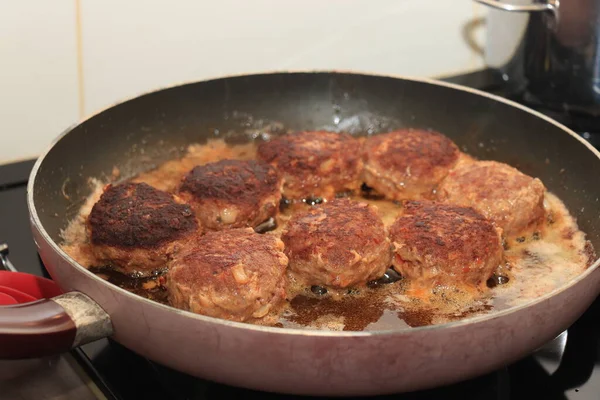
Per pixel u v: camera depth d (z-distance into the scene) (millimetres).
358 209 526
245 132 649
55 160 545
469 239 498
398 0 727
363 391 405
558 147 583
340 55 730
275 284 470
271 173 564
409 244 501
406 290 498
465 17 763
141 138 613
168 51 664
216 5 662
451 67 781
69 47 629
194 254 474
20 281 496
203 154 629
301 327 469
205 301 452
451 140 634
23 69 621
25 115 637
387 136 613
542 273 510
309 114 657
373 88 648
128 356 467
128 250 500
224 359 399
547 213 563
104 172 589
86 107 655
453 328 389
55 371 458
